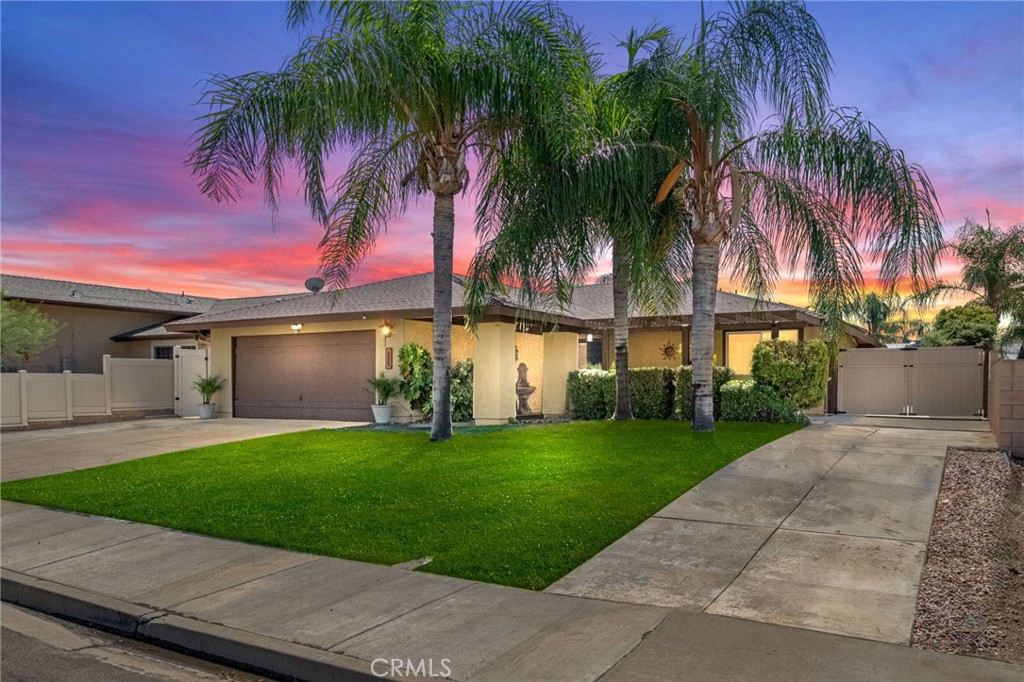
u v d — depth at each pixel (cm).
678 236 1316
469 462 1027
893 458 949
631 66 1347
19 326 2181
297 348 2025
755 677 371
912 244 1026
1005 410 1010
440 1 1138
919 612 468
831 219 1125
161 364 2384
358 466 1041
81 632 521
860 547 596
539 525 691
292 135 1066
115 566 629
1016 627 441
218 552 660
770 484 821
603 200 1098
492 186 1248
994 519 672
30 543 717
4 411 1939
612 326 1928
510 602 501
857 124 1079
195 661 459
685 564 573
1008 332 1546
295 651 425
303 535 698
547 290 1111
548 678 377
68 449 1436
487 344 1673
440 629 453
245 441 1400
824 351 1380
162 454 1291
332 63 1006
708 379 1223
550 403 1869
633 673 379
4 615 562
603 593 517
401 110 1175
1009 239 2094
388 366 1811
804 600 487
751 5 1099
